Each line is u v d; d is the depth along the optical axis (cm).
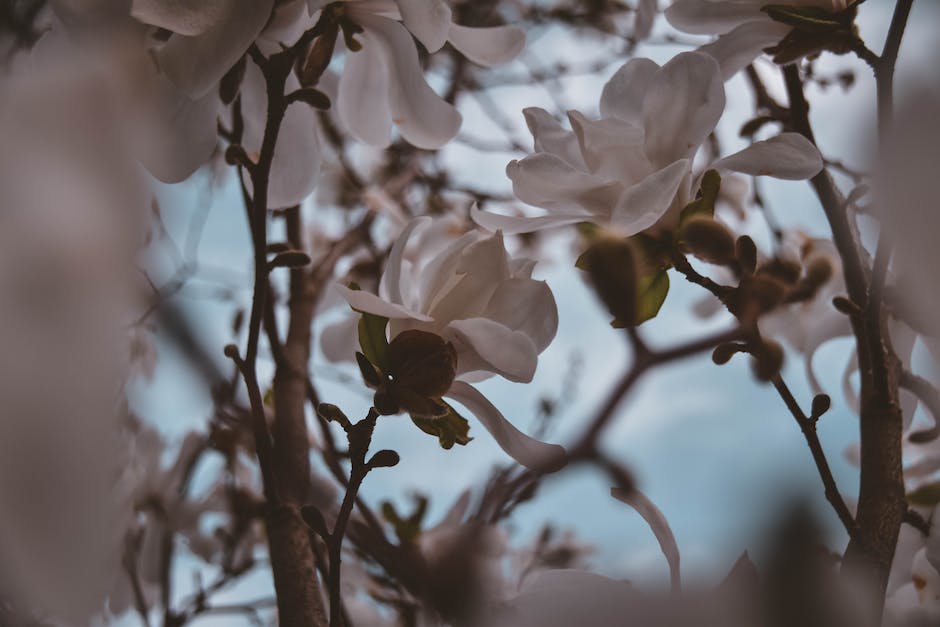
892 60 70
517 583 82
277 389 80
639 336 65
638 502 61
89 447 43
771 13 73
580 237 71
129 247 46
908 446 84
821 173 76
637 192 68
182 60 68
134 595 89
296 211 89
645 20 80
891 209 46
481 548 75
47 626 55
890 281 76
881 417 72
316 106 73
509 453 68
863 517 71
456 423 69
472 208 71
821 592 37
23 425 42
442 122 76
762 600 38
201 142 70
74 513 43
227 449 94
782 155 70
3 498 42
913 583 77
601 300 59
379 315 69
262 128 79
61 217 44
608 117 72
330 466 81
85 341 43
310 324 85
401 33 75
